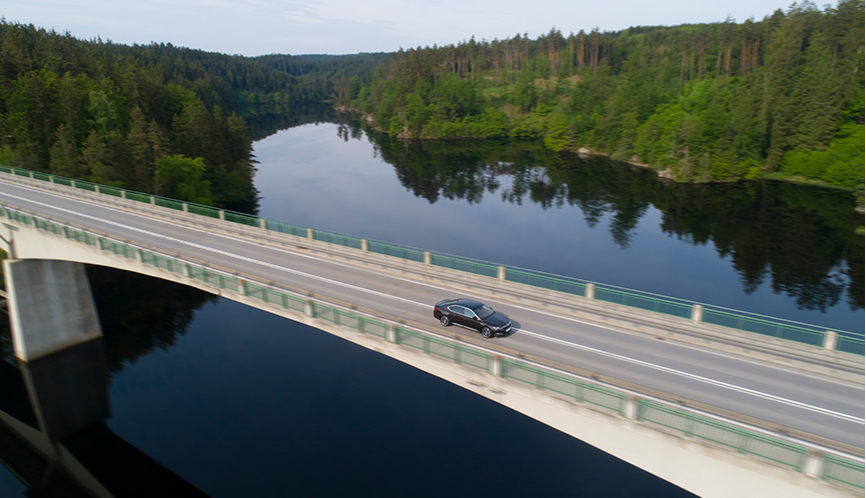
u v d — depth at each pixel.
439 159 138.38
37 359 43.31
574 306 30.28
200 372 41.53
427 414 35.50
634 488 28.64
